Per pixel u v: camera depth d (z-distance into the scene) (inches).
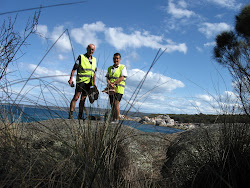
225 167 81.3
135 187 79.7
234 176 73.8
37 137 96.3
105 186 67.0
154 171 107.0
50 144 88.5
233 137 90.3
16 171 67.3
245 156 79.8
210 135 117.5
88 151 75.5
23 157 71.4
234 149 84.8
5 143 76.4
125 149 106.6
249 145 85.1
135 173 88.7
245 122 94.5
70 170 70.6
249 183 72.7
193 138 125.0
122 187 75.0
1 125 86.2
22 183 60.4
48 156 77.4
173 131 156.4
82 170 69.6
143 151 121.5
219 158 85.6
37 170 70.9
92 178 62.0
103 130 84.2
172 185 91.2
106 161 77.2
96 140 81.8
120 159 91.7
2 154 71.2
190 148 114.7
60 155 80.7
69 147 78.3
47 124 112.1
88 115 89.7
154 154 123.6
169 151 126.6
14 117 89.8
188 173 95.0
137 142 127.1
